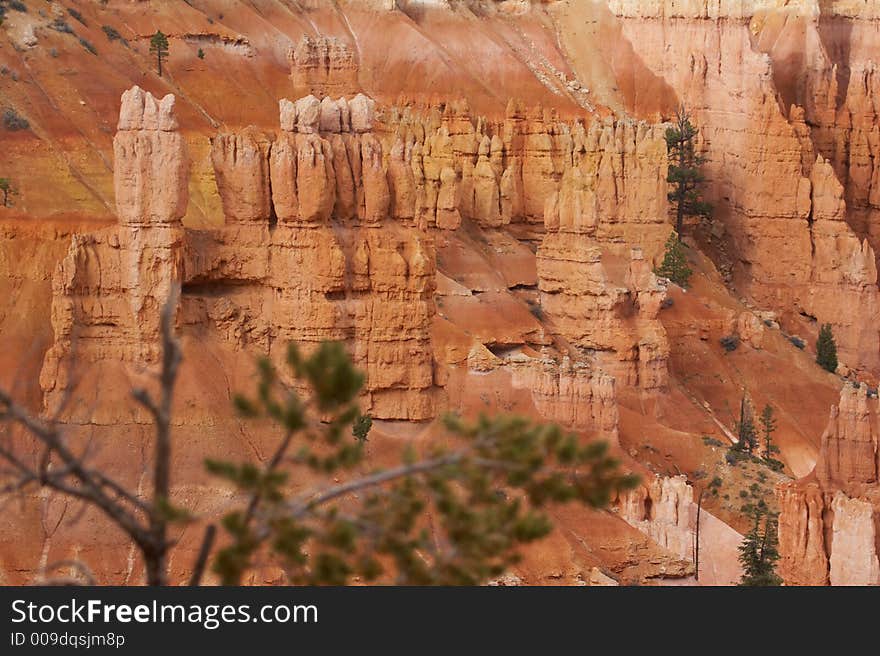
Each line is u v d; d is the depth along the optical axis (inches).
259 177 3700.8
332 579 1609.3
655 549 3752.5
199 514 3206.2
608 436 4276.6
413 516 1660.9
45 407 3452.3
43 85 5905.5
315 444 3410.4
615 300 5423.2
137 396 1566.2
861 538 3479.3
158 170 3526.1
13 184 5182.1
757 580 3469.5
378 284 3705.7
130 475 3297.2
